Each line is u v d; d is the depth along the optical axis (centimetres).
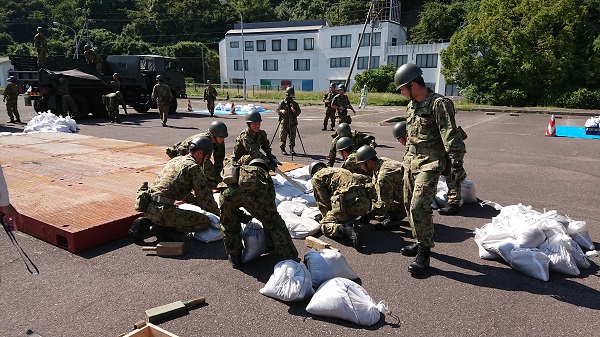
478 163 881
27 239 432
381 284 346
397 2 4869
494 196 624
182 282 345
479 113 2372
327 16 6750
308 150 1027
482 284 346
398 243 439
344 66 4684
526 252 363
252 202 358
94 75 1647
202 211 470
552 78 2756
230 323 287
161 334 255
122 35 6081
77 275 355
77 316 294
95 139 1012
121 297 320
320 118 1908
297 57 4909
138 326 276
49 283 340
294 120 959
